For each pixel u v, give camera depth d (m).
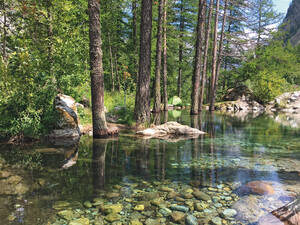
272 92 22.48
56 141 6.25
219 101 24.58
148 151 5.32
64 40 7.71
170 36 17.67
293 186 3.20
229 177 3.58
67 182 3.27
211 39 23.45
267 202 2.71
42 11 6.93
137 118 9.05
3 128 6.05
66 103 7.27
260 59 21.75
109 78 21.42
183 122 11.28
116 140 6.58
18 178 3.38
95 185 3.18
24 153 4.84
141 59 8.84
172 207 2.59
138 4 18.23
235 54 17.86
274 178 3.53
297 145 6.16
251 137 7.43
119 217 2.36
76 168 3.91
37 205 2.56
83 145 5.79
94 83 6.64
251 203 2.68
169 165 4.21
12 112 6.30
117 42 19.83
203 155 5.00
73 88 8.49
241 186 3.20
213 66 18.88
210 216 2.40
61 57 7.59
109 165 4.13
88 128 8.02
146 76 8.89
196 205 2.65
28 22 6.95
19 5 6.17
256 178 3.53
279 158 4.77
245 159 4.67
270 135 7.85
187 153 5.18
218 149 5.62
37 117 6.53
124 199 2.78
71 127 6.99
